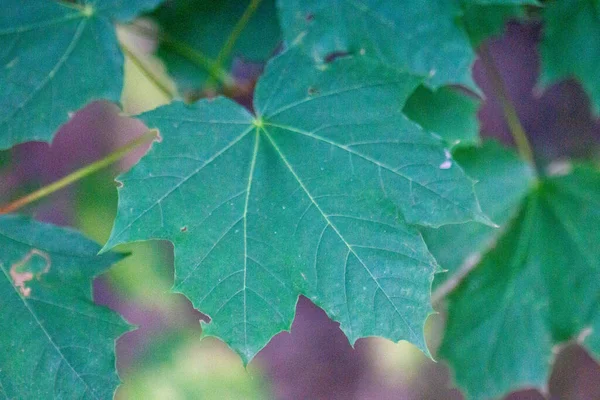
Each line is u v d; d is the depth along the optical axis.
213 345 0.96
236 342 0.72
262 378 1.03
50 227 0.74
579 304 0.79
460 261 0.78
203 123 0.73
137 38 0.87
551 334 0.79
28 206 0.88
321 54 0.73
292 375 1.14
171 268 0.88
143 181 0.72
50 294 0.73
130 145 0.76
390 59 0.73
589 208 0.79
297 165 0.73
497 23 0.77
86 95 0.74
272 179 0.73
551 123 1.02
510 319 0.79
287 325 0.72
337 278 0.72
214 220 0.72
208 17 0.79
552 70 0.78
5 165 0.85
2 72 0.74
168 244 0.89
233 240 0.72
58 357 0.73
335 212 0.72
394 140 0.72
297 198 0.73
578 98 1.02
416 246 0.72
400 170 0.72
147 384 0.91
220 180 0.73
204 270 0.72
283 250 0.73
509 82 1.03
